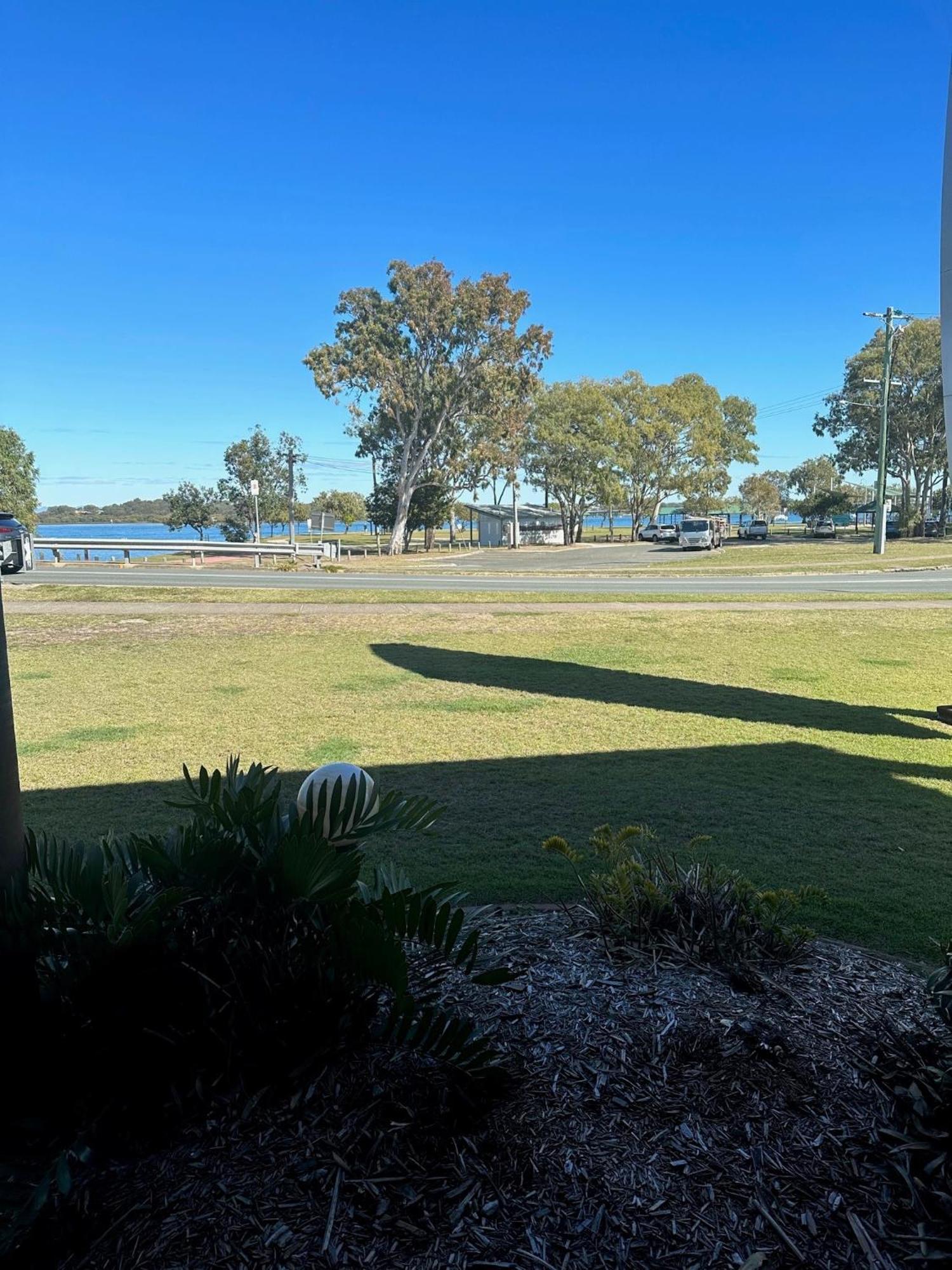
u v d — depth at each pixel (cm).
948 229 638
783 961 280
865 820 487
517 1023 238
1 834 200
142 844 215
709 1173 186
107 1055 196
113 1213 174
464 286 4419
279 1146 190
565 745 656
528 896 375
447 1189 181
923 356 5506
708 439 6488
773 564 3275
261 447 5691
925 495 6166
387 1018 220
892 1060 223
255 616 1491
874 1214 177
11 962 191
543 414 5941
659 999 251
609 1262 165
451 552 5222
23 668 1005
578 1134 196
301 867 202
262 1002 205
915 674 971
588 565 3466
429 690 879
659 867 332
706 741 671
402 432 4809
